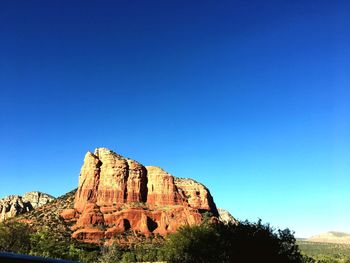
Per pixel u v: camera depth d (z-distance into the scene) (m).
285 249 46.75
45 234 119.25
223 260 48.19
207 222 58.84
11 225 107.94
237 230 47.91
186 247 52.59
